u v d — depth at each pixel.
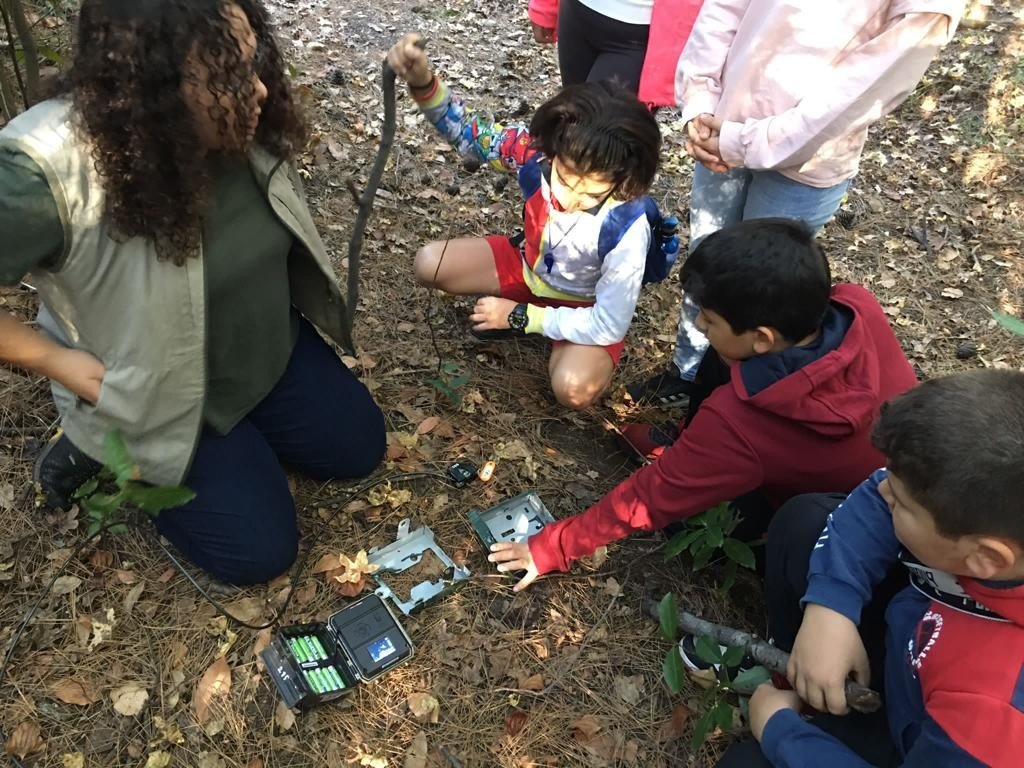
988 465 1.27
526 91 4.80
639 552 2.32
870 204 4.11
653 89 2.77
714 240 1.95
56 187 1.53
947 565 1.42
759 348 1.93
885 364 2.05
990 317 3.48
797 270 1.82
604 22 2.87
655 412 2.84
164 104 1.48
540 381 2.85
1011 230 4.01
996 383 1.38
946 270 3.74
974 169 4.41
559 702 1.99
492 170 3.86
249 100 1.58
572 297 2.76
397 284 3.12
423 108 2.60
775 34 2.18
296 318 2.33
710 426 1.93
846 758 1.54
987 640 1.38
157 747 1.82
